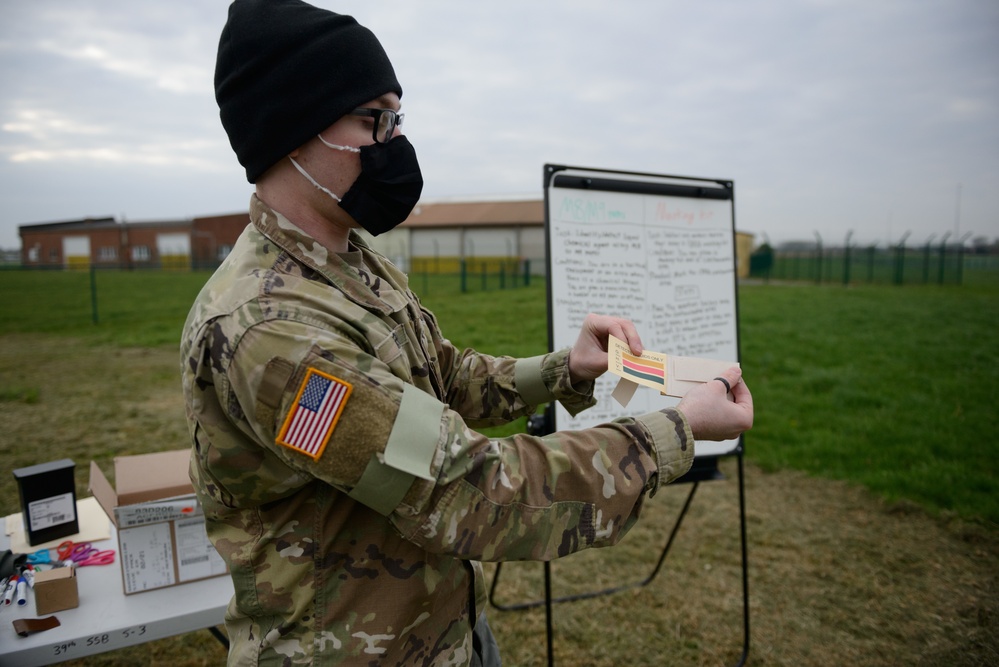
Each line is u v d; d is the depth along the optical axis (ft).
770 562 10.93
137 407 20.51
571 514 2.85
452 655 3.46
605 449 2.95
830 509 13.04
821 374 23.76
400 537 3.11
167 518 5.44
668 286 8.21
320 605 3.03
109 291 60.90
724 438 3.32
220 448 2.85
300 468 2.70
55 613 5.07
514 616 9.42
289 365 2.64
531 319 38.04
